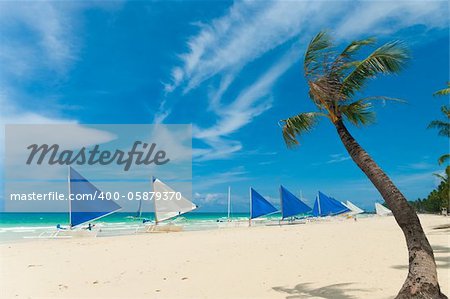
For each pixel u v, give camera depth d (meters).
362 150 7.11
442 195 56.59
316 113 8.23
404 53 7.11
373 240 17.73
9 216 89.19
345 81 7.60
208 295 7.98
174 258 13.35
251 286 8.72
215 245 17.02
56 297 8.12
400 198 6.57
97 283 9.53
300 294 7.82
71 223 26.84
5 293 8.55
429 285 6.06
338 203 57.16
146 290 8.62
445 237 18.70
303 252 14.03
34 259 13.71
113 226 41.84
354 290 7.94
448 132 24.30
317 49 7.66
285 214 44.12
